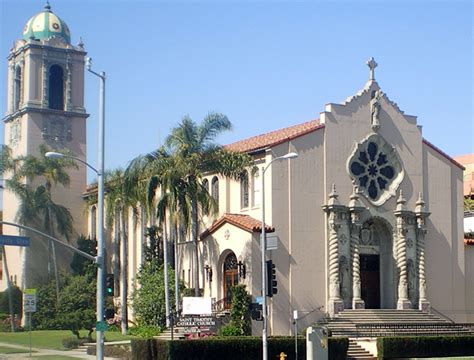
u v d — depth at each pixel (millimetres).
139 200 58125
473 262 66562
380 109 62438
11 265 82625
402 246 61250
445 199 65062
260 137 66062
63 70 85000
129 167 56594
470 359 50375
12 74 86562
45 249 78625
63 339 62562
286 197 57281
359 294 58688
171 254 64188
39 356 52312
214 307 56438
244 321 52875
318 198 58656
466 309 65188
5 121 87188
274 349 47625
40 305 75438
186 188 54688
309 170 58469
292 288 56531
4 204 85750
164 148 55906
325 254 58438
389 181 62375
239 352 46625
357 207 59062
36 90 83062
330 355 48844
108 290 40000
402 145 63188
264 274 44719
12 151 84312
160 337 53031
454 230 65312
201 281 59656
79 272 77562
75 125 84312
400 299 60688
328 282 58156
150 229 65250
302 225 57688
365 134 61500
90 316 61469
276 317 55375
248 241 55219
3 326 76250
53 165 77625
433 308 62781
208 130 55969
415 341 52156
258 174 58594
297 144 58188
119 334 64125
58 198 82250
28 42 83062
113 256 75500
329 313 57562
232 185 61188
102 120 40156
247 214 59062
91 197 77750
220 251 57969
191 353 45219
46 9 86250
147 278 62031
